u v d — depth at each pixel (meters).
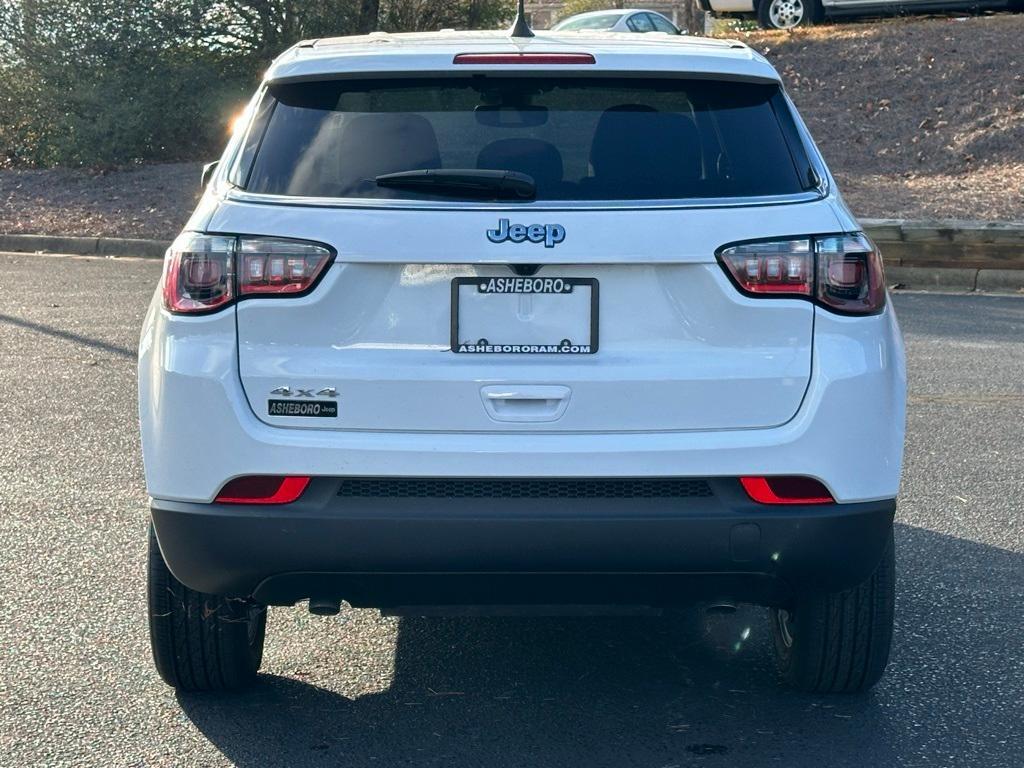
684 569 3.34
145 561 5.19
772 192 3.44
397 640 4.49
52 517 5.73
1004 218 14.66
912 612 4.74
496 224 3.30
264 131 3.57
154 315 3.55
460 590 3.40
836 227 3.41
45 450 6.84
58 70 19.31
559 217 3.32
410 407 3.31
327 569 3.33
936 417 7.73
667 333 3.34
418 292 3.32
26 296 11.99
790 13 22.30
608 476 3.29
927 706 3.93
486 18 22.91
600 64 3.54
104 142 19.06
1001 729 3.77
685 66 3.55
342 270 3.32
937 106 18.69
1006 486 6.35
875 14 21.88
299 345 3.34
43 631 4.48
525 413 3.32
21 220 16.73
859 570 3.43
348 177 3.43
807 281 3.36
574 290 3.33
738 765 3.52
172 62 20.00
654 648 4.43
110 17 19.58
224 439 3.33
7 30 19.61
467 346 3.33
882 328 3.45
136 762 3.53
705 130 3.54
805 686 3.97
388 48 3.64
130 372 8.78
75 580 4.97
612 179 3.41
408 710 3.89
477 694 4.02
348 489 3.32
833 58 20.42
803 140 3.59
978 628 4.58
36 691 3.99
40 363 9.05
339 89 3.59
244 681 3.98
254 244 3.35
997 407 7.98
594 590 3.41
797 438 3.33
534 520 3.27
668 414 3.33
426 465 3.29
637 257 3.30
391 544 3.28
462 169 3.36
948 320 11.20
